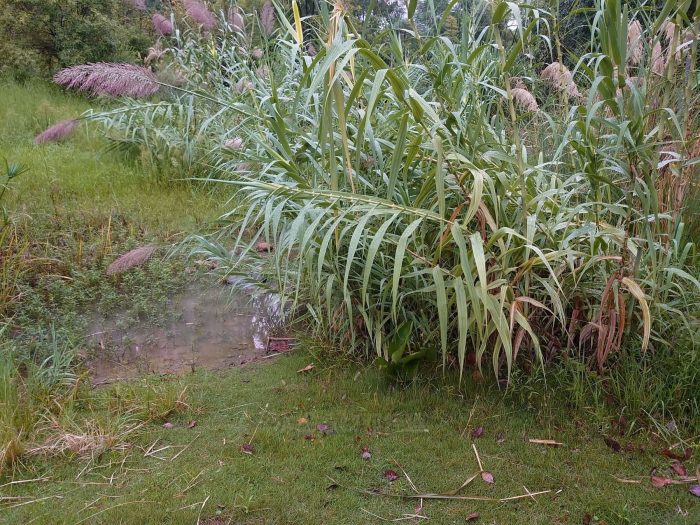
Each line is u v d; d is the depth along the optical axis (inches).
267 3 238.1
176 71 264.1
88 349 145.7
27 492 97.6
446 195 126.4
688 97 126.7
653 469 104.7
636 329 124.6
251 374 136.7
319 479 102.0
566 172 153.0
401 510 95.4
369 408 122.2
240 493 97.3
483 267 100.3
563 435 113.1
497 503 97.2
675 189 134.2
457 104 134.3
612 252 121.6
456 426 117.0
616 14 102.3
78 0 394.0
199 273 187.3
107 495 96.9
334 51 97.5
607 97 113.1
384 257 130.7
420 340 135.2
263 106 164.7
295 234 109.9
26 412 112.7
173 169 253.6
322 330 146.8
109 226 195.3
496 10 110.7
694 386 116.6
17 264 172.6
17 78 395.2
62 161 261.9
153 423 117.3
